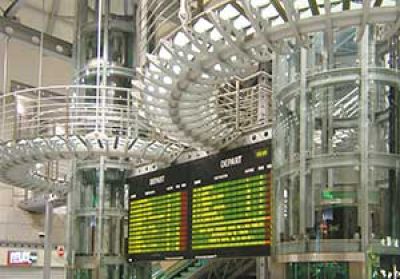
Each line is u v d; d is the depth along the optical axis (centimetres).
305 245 696
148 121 1023
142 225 1190
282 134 761
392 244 673
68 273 1292
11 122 1468
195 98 830
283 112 758
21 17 1934
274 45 599
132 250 1216
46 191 1545
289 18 540
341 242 674
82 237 1287
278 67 773
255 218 887
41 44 1608
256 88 1077
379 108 691
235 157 947
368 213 667
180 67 722
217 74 709
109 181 1284
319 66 711
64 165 1852
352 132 691
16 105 1230
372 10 540
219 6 580
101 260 1254
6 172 1307
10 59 2019
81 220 1294
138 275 1278
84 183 1303
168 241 1102
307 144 711
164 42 689
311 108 712
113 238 1270
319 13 551
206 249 991
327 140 700
